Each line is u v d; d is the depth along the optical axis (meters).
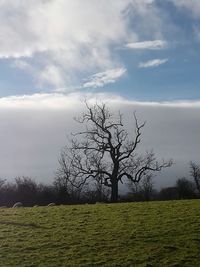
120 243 20.00
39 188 59.38
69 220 25.16
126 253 18.67
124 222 24.00
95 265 17.39
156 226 22.72
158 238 20.56
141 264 17.34
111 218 25.25
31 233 22.28
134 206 29.45
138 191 69.69
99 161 73.94
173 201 32.12
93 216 26.09
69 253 18.89
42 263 17.75
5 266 17.47
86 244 20.03
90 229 22.70
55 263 17.72
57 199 59.53
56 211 28.44
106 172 73.38
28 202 57.69
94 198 70.19
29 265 17.55
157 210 27.16
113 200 71.25
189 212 25.86
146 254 18.47
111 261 17.78
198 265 17.17
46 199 58.94
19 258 18.42
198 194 65.12
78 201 65.81
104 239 20.70
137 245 19.66
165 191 66.00
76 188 66.38
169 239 20.36
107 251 18.98
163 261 17.64
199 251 18.67
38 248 19.70
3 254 18.98
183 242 19.88
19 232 22.55
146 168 74.06
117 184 73.38
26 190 58.22
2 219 25.81
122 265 17.31
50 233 22.17
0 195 57.22
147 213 26.27
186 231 21.53
